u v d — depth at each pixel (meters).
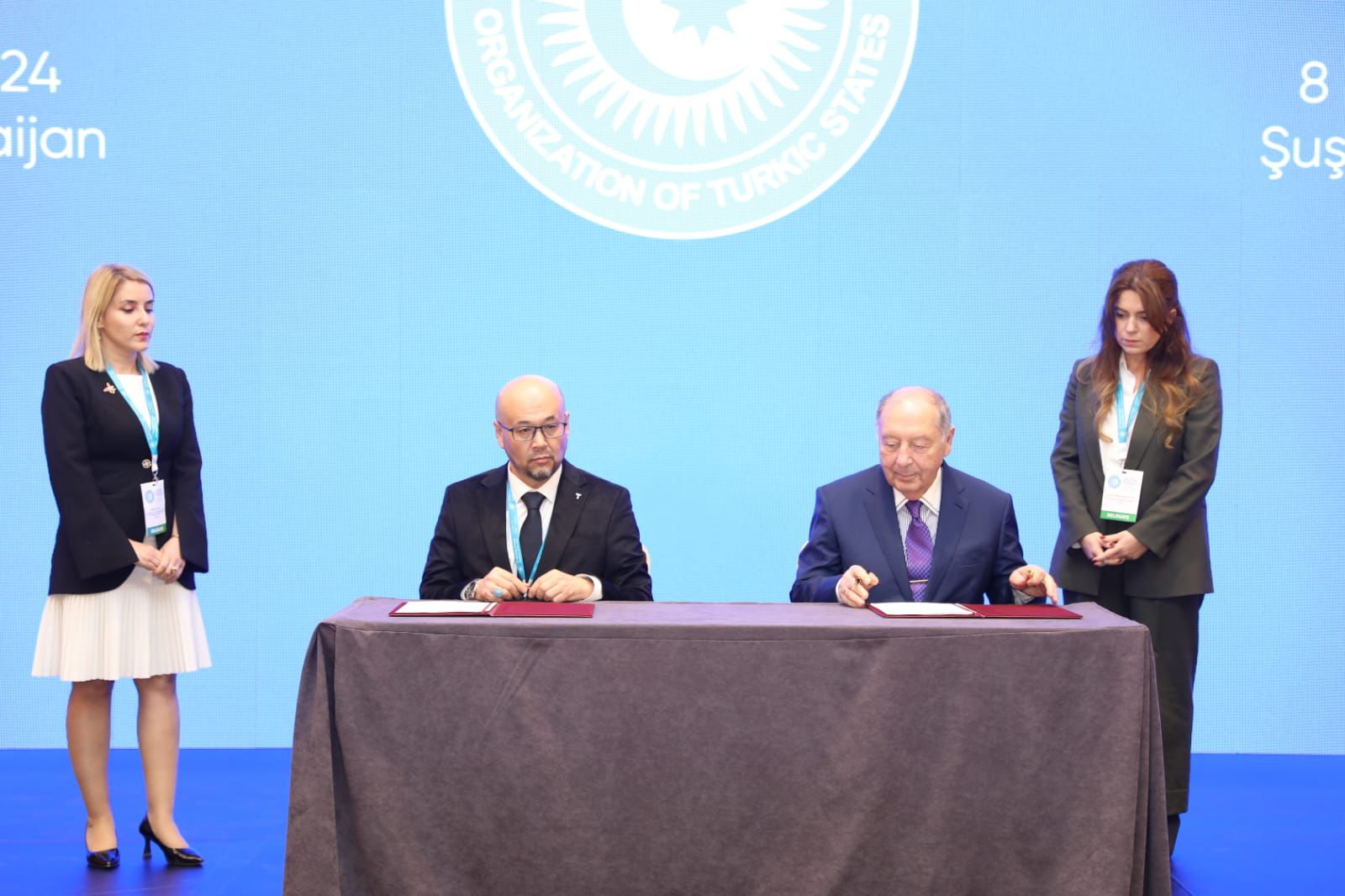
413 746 2.38
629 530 3.10
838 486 3.08
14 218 4.37
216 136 4.38
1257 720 4.45
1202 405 3.31
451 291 4.41
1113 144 4.36
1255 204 4.35
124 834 3.63
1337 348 4.37
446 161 4.39
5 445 4.39
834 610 2.63
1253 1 4.32
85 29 4.35
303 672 2.39
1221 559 4.41
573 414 4.42
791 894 2.38
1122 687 2.37
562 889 2.38
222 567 4.44
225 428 4.42
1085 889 2.34
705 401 4.41
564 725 2.38
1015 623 2.43
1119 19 4.34
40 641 3.26
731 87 4.35
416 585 4.45
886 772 2.37
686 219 4.38
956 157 4.37
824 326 4.40
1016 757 2.37
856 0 4.35
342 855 2.39
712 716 2.38
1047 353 4.40
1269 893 3.21
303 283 4.40
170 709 3.39
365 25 4.37
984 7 4.34
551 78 4.36
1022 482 4.41
